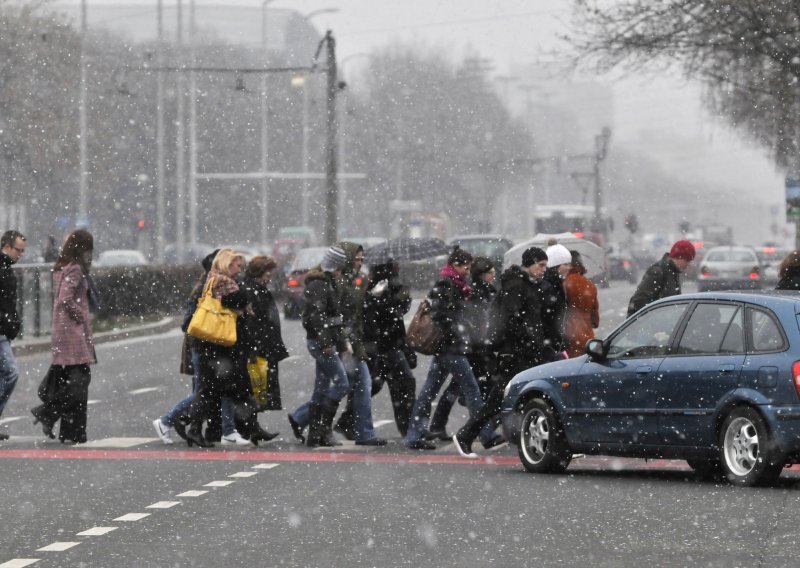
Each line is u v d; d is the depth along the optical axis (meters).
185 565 19.34
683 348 27.44
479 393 33.84
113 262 127.62
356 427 35.09
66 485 27.73
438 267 121.88
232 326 34.38
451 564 19.19
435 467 30.81
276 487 27.36
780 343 25.97
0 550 20.59
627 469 30.78
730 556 19.42
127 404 45.34
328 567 19.08
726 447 26.42
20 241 35.06
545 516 23.33
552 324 32.81
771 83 68.50
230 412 35.25
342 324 34.38
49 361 64.06
